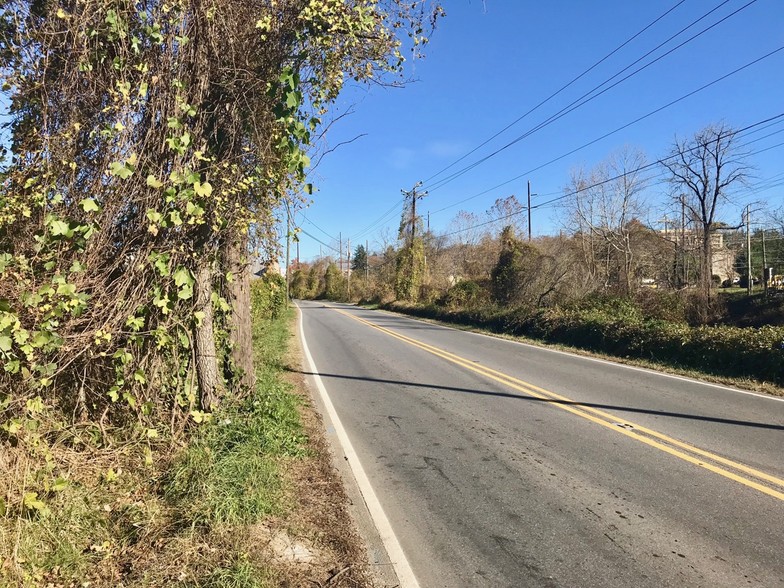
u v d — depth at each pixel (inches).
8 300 120.4
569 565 135.6
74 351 142.9
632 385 381.1
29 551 112.7
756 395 346.9
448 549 144.1
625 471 203.2
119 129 138.3
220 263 212.8
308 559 135.0
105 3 137.5
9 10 131.1
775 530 153.7
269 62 173.5
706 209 1179.9
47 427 146.3
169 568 119.3
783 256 1644.9
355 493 182.7
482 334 815.7
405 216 1660.9
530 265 998.4
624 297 868.6
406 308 1466.5
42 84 133.4
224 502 147.9
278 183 188.2
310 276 3565.5
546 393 350.9
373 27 190.7
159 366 186.9
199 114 163.0
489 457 221.1
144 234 148.8
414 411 302.7
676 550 142.7
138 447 169.3
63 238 133.3
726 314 1007.0
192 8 155.2
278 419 237.6
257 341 529.7
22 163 135.7
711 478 194.9
